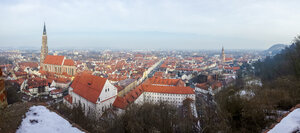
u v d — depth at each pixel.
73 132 12.93
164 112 42.66
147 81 126.81
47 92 118.25
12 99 79.75
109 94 69.50
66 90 127.69
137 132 33.72
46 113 14.28
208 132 29.86
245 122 26.91
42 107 15.05
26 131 11.55
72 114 46.25
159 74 173.88
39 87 114.31
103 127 39.88
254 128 25.56
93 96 65.50
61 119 14.16
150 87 103.94
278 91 38.25
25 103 14.80
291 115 12.31
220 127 27.88
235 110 27.92
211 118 32.88
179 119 39.00
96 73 199.12
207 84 130.25
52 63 171.75
